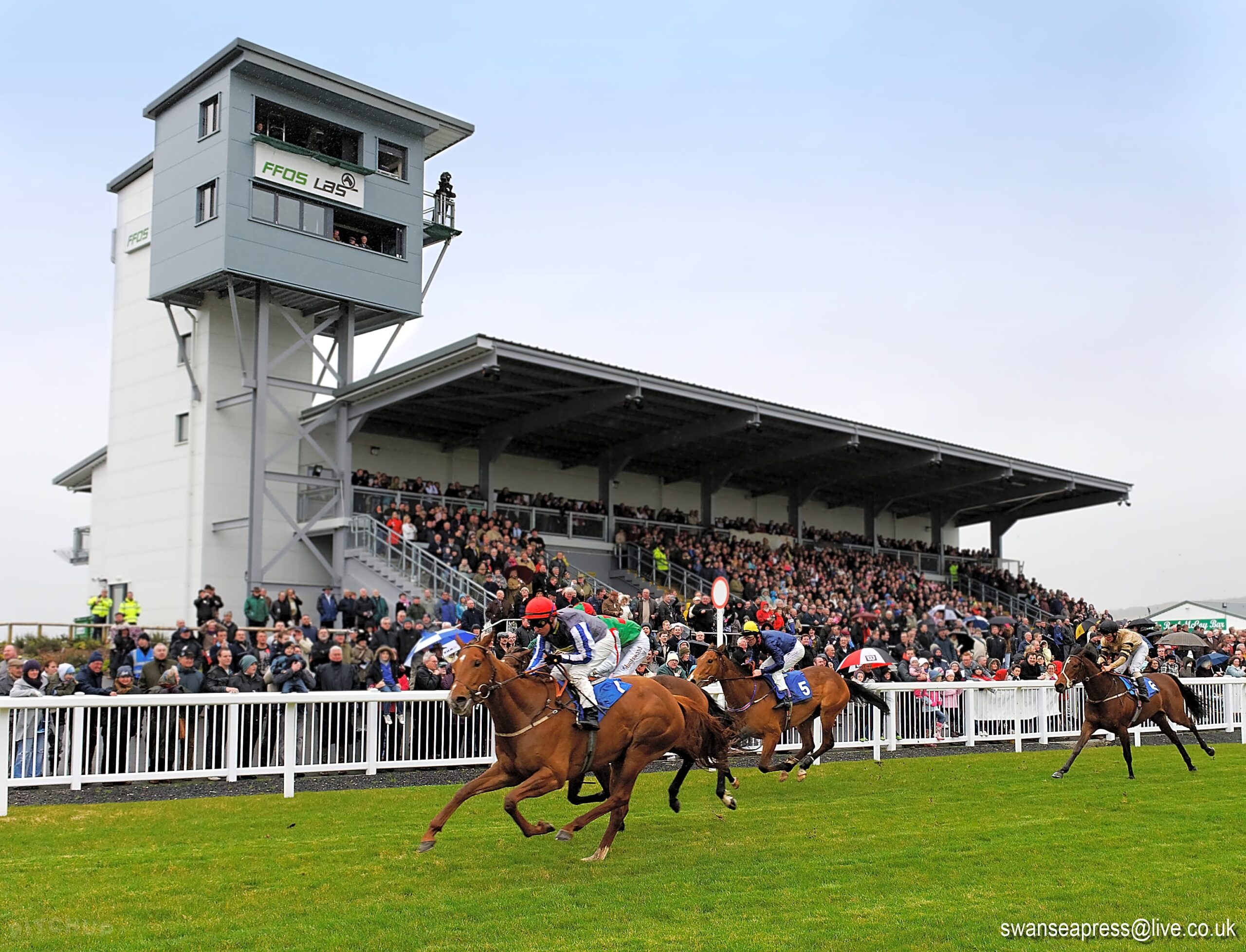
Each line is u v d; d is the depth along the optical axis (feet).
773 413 87.56
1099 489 122.11
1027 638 72.49
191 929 18.65
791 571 93.04
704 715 28.48
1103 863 23.53
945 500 128.77
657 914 19.49
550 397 82.64
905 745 48.37
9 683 38.42
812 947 17.51
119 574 85.05
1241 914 19.39
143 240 87.40
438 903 20.27
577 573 78.13
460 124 85.81
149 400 84.74
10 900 20.58
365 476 81.82
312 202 78.79
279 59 75.72
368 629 59.47
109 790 33.22
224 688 37.91
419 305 84.33
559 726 23.71
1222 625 134.31
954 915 19.34
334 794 33.76
